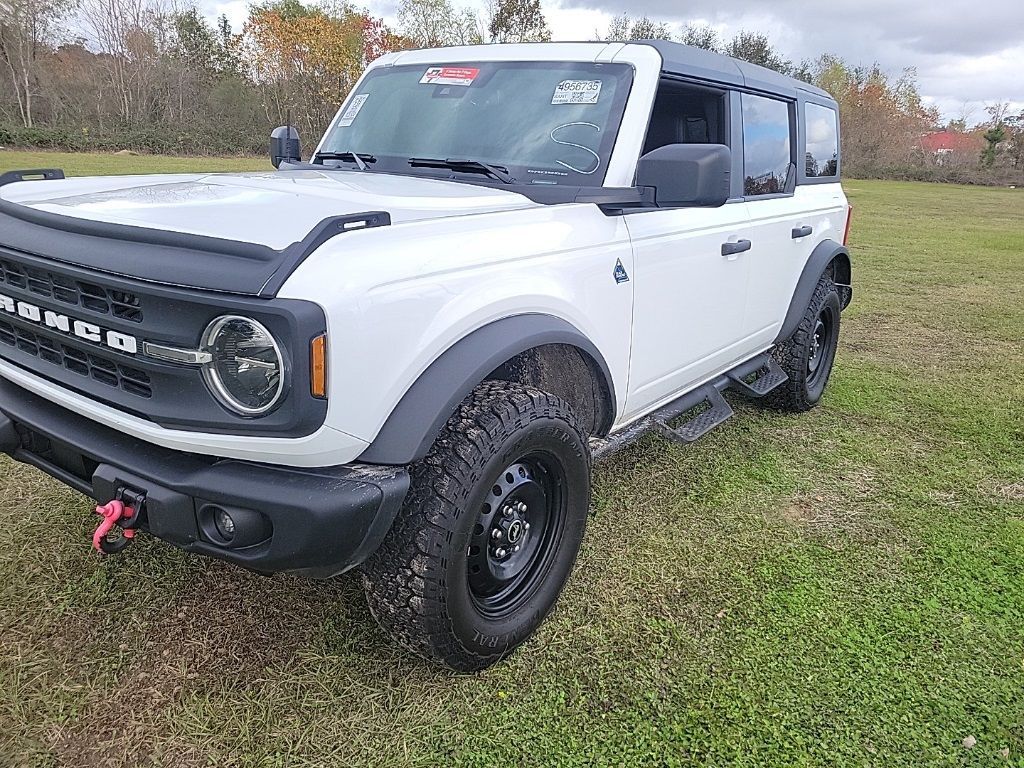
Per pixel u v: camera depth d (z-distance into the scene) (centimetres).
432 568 220
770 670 258
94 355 214
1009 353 686
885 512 374
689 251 335
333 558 202
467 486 222
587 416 307
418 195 257
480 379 222
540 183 304
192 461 208
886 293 967
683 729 232
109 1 3600
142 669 246
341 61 4050
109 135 3431
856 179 4991
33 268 219
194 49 4316
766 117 414
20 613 267
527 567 265
